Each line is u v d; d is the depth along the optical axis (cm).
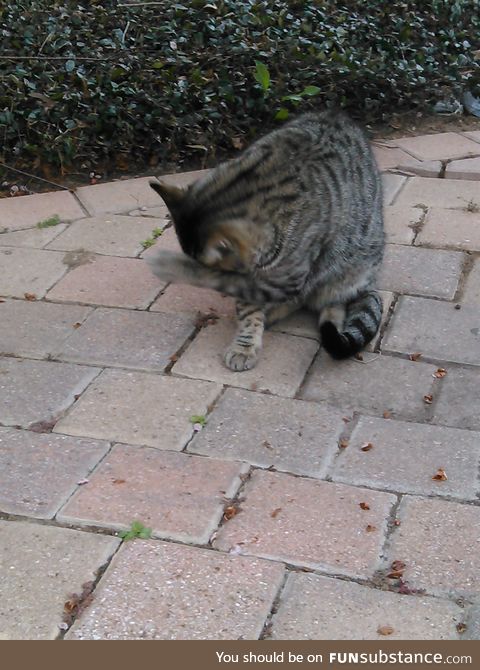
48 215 178
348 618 97
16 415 125
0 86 196
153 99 198
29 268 160
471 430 122
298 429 123
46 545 105
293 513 109
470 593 100
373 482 114
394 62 221
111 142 198
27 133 196
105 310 148
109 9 226
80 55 207
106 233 171
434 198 181
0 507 110
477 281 154
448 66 226
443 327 143
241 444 120
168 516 109
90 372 134
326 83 214
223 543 105
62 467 116
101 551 104
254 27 220
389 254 162
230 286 137
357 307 146
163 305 149
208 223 132
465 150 202
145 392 129
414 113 221
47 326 144
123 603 98
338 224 142
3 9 216
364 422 124
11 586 100
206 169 200
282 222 135
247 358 134
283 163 137
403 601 99
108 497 111
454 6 245
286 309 146
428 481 114
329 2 239
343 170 145
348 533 107
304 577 102
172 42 210
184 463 117
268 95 205
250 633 95
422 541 106
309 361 137
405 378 132
